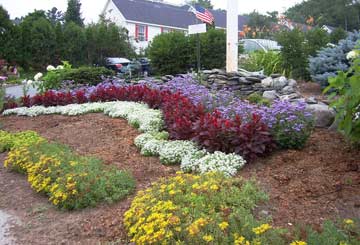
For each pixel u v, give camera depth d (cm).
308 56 982
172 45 1214
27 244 351
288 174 433
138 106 799
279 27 1534
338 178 407
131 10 3325
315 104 646
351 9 3522
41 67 2522
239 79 922
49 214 409
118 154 569
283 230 297
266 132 484
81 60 2647
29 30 2447
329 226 304
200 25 977
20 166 531
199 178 399
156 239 295
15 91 1474
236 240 279
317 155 472
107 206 411
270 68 1080
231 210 339
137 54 2873
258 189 390
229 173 443
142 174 489
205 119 528
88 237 357
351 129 432
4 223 395
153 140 571
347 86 432
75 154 543
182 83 882
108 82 1059
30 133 682
